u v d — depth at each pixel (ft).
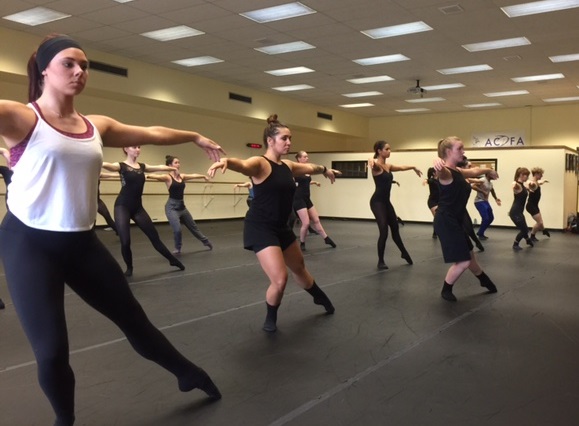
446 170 14.92
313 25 30.71
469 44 34.68
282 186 11.84
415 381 9.20
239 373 9.57
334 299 15.74
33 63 6.01
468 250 15.31
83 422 7.60
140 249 27.32
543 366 9.98
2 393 8.65
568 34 31.91
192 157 49.42
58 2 26.76
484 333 12.22
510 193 44.14
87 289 6.51
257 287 17.49
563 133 57.21
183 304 15.01
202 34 32.63
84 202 6.08
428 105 59.00
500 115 60.75
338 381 9.19
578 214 42.47
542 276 20.06
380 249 21.45
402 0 26.25
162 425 7.50
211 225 45.39
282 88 50.47
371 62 39.96
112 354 10.61
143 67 40.24
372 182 50.90
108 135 6.72
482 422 7.59
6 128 5.45
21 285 5.77
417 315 13.88
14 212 5.86
